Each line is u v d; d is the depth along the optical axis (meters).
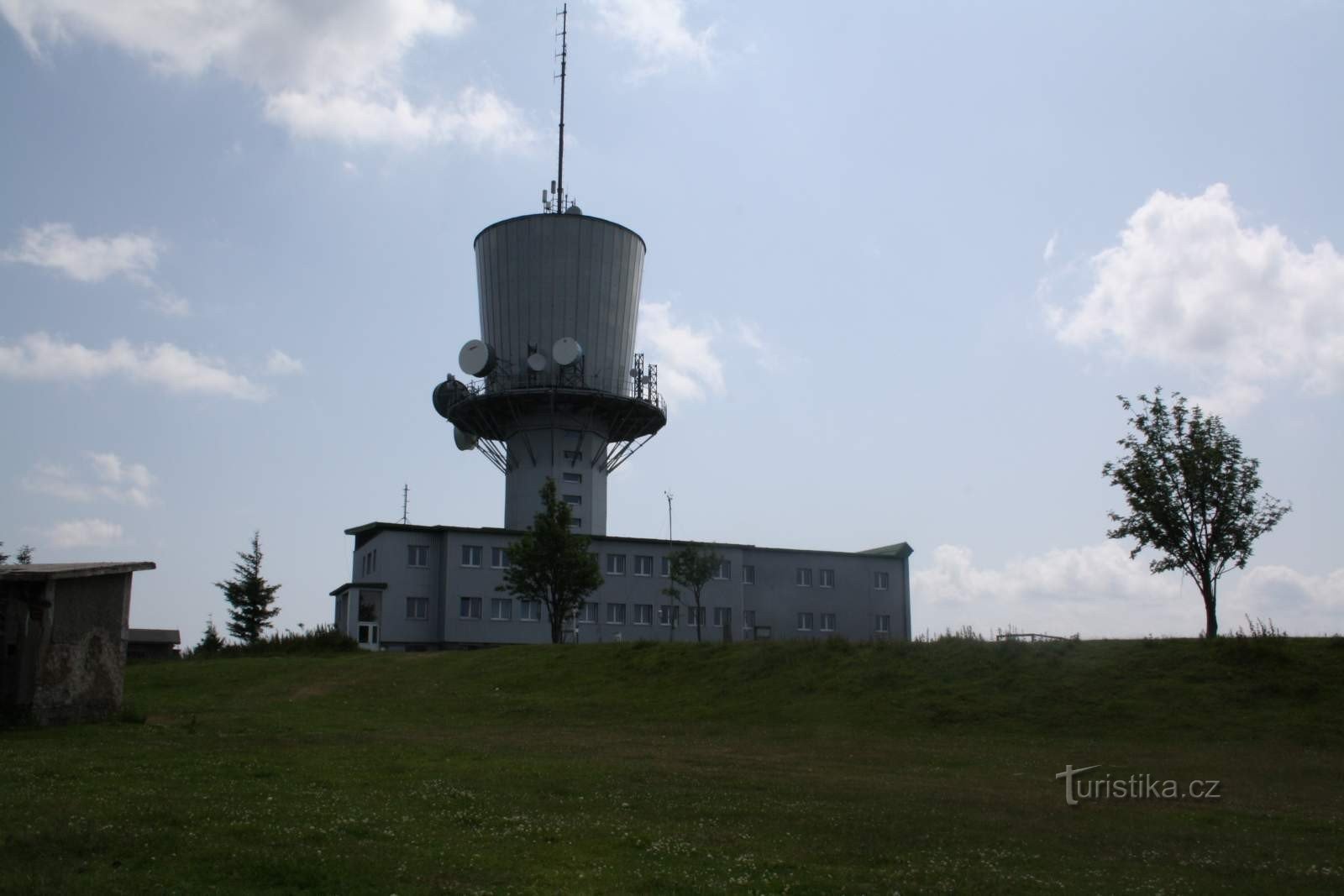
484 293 81.31
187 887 10.48
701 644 43.22
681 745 27.44
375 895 10.57
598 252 79.50
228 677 43.53
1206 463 37.03
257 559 80.25
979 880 11.86
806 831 14.42
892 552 89.81
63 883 10.30
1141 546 38.28
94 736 22.83
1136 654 33.56
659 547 79.62
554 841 13.23
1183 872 12.61
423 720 33.16
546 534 59.28
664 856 12.57
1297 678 30.14
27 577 23.86
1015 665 34.38
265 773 17.94
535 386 76.75
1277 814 17.25
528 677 41.44
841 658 37.88
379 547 72.94
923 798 18.05
